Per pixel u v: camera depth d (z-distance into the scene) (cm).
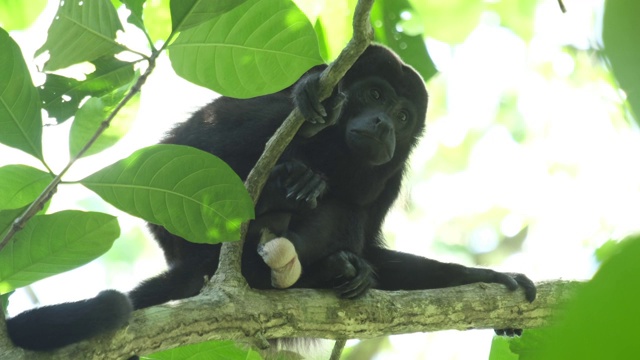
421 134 1165
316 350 1088
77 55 624
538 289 890
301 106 733
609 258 161
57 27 604
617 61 169
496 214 2342
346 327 768
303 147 1021
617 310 158
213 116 1009
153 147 596
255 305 710
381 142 977
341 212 1033
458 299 840
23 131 596
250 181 744
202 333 657
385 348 1948
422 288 1012
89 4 596
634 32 167
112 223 609
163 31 786
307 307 748
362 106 1040
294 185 888
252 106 997
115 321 587
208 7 582
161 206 631
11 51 576
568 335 160
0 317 561
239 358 791
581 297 161
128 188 616
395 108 1070
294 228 953
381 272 1038
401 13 1245
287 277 807
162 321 631
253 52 628
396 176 1149
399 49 1248
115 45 619
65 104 736
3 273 618
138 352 611
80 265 630
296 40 623
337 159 1022
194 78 641
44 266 623
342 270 845
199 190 629
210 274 842
